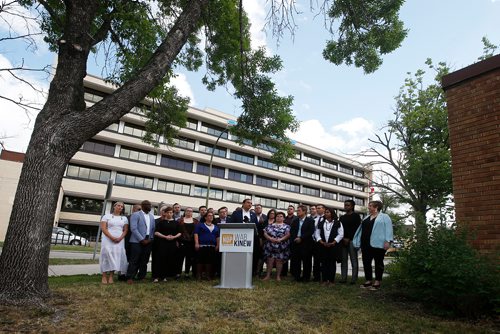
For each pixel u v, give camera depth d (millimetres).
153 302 5801
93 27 9070
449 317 6004
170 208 8828
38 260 5230
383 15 9555
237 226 7887
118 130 41281
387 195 22297
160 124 12195
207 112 49281
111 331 4453
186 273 10055
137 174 43469
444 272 5910
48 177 5414
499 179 6555
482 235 6633
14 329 4246
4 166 29281
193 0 7293
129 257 8859
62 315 4867
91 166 40500
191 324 4844
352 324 5207
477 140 7039
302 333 4746
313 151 66000
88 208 39656
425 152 18375
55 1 8305
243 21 10781
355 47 10328
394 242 7594
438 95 20219
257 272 10070
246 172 55281
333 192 69312
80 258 16469
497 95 6867
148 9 9344
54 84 5879
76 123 5691
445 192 18281
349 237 8852
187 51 11594
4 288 4996
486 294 5703
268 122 11008
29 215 5223
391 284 8453
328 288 7863
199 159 48219
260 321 5156
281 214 9227
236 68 11031
